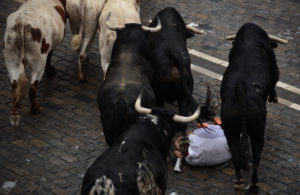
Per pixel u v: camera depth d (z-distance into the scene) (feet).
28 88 41.19
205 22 51.78
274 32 50.44
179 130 26.37
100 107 29.55
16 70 36.19
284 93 41.37
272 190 31.45
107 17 33.68
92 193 20.71
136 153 22.36
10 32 35.04
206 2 55.88
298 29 51.16
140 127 24.09
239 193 29.68
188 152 33.12
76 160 33.47
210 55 46.24
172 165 33.47
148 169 22.25
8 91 40.40
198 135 33.32
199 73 43.60
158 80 32.24
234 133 29.37
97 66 44.37
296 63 45.57
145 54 32.14
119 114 27.45
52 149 34.42
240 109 28.60
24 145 34.68
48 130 36.32
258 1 56.49
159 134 24.32
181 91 32.48
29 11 35.73
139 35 32.14
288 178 32.58
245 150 27.55
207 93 37.58
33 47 35.40
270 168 33.40
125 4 38.55
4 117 37.42
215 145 32.83
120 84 29.12
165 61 31.96
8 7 52.85
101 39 37.55
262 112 28.86
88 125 37.11
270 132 36.83
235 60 31.89
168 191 30.99
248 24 33.99
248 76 30.25
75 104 39.34
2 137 35.32
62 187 31.01
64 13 39.88
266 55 32.42
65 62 44.73
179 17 36.04
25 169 32.40
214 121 35.70
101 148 34.83
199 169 33.19
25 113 37.96
